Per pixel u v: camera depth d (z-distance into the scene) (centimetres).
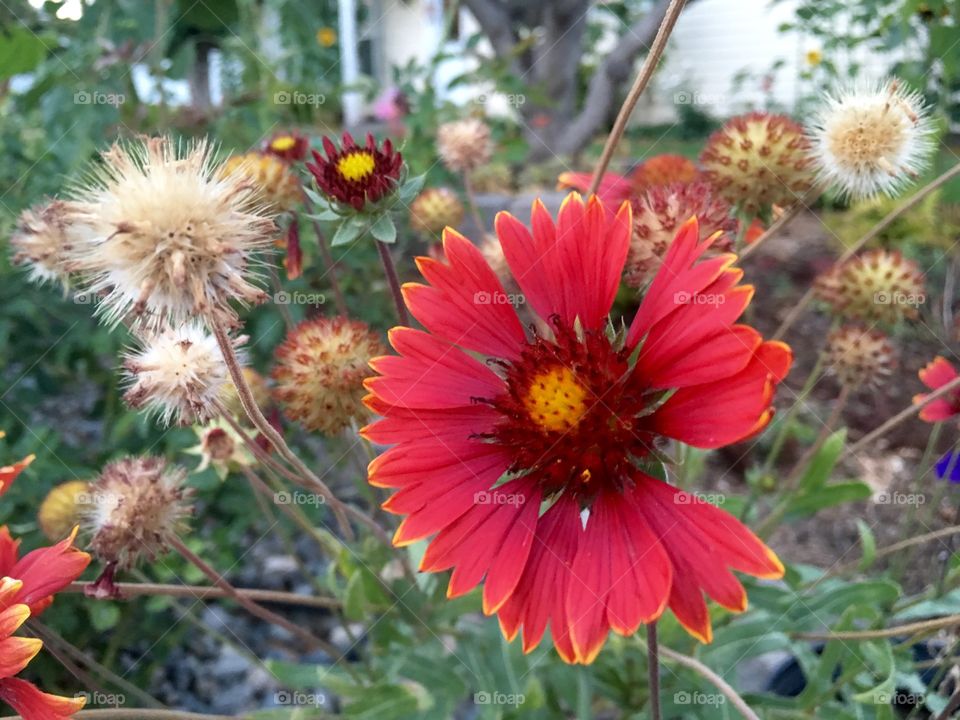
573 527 12
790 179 17
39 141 32
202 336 15
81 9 31
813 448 23
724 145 18
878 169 16
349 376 17
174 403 15
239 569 35
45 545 24
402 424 13
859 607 21
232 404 19
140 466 17
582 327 14
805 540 34
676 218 14
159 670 32
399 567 24
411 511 13
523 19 60
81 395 42
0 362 28
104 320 14
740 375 11
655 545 11
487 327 14
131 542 17
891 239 45
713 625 22
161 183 11
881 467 37
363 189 16
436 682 21
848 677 20
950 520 25
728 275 11
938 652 23
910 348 39
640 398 12
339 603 22
